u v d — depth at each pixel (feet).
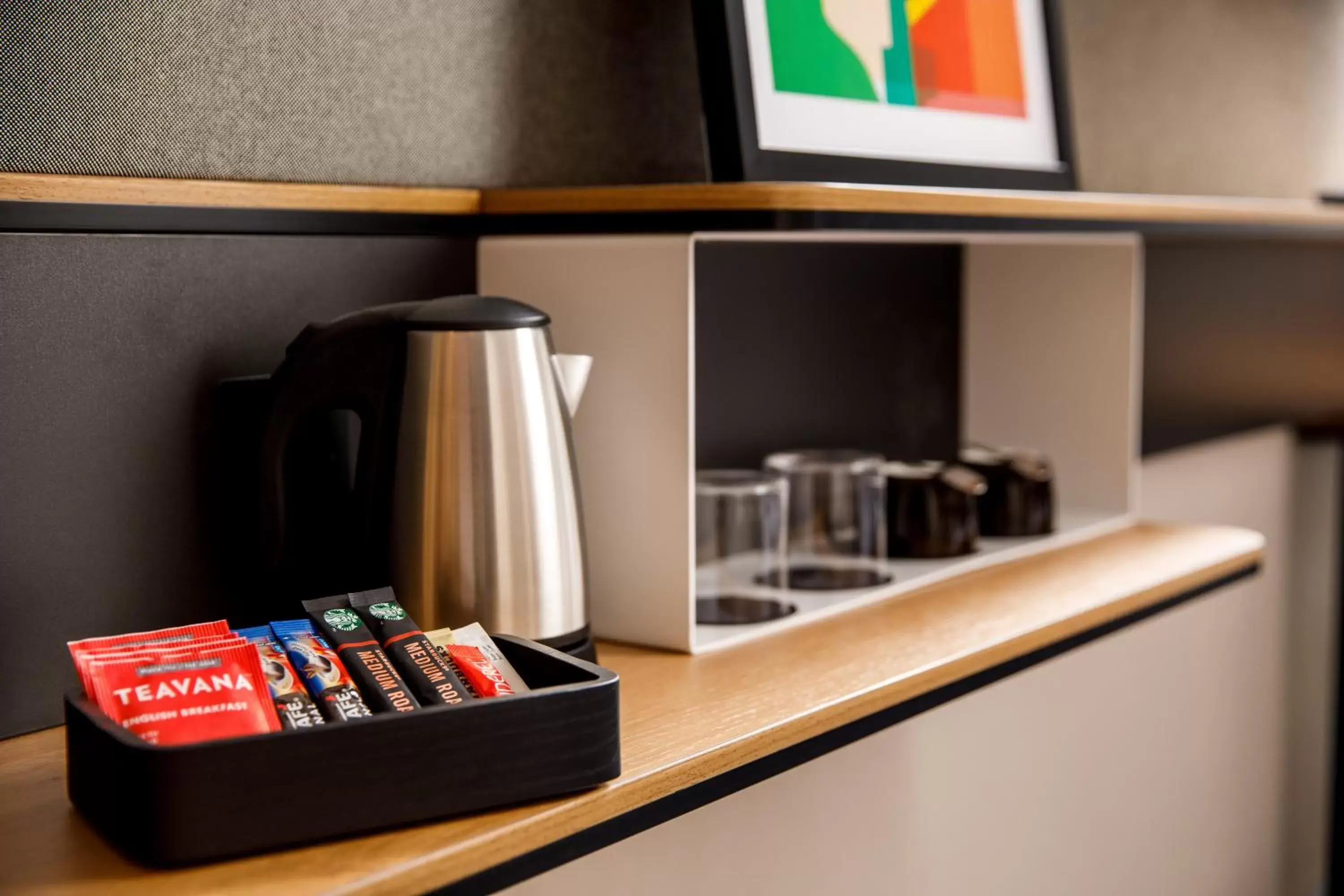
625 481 3.08
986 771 4.74
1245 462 6.57
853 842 4.17
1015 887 4.96
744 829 3.76
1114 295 4.47
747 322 3.94
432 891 1.97
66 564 2.54
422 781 2.04
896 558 3.90
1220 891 6.41
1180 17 5.65
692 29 3.79
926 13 3.77
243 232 2.78
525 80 3.35
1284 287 6.63
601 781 2.21
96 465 2.57
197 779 1.90
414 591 2.58
